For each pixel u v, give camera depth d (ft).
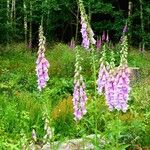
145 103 44.29
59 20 110.63
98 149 27.14
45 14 106.63
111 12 102.99
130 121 37.24
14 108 41.16
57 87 52.80
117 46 79.77
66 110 41.19
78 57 26.02
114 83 25.14
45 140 25.52
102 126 35.40
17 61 72.95
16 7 111.14
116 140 26.91
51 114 40.06
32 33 112.88
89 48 27.14
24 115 40.60
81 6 26.37
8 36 92.99
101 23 105.91
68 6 102.27
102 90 27.45
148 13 105.29
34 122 39.34
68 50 77.87
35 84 55.88
